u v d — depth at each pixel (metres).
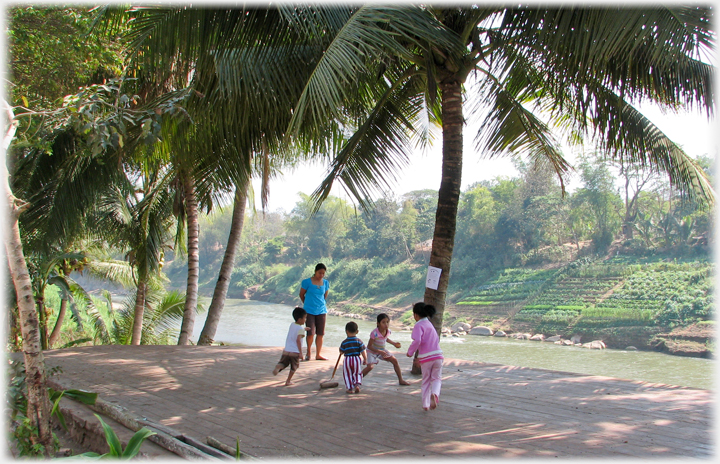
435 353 5.14
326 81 4.80
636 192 41.31
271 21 6.07
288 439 4.27
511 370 7.28
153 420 4.94
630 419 4.71
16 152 10.04
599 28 5.00
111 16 6.15
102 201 12.71
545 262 45.50
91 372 7.41
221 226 77.88
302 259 69.44
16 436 3.77
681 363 24.22
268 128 7.18
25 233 10.74
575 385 6.22
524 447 3.98
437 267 6.74
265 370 7.46
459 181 6.87
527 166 47.12
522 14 5.94
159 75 6.69
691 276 32.69
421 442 4.14
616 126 7.22
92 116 4.50
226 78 5.84
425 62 6.80
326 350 9.34
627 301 33.41
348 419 4.84
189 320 11.82
